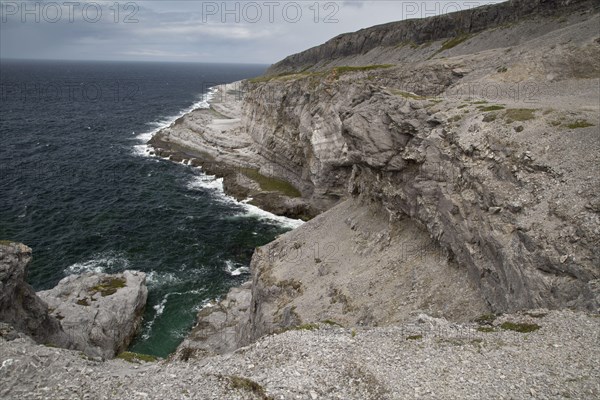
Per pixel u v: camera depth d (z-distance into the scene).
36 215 64.94
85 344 35.19
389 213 40.28
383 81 67.25
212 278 51.09
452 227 30.09
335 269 38.59
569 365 15.40
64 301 39.19
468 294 27.69
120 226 63.28
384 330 19.89
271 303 38.91
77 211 67.69
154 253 56.03
